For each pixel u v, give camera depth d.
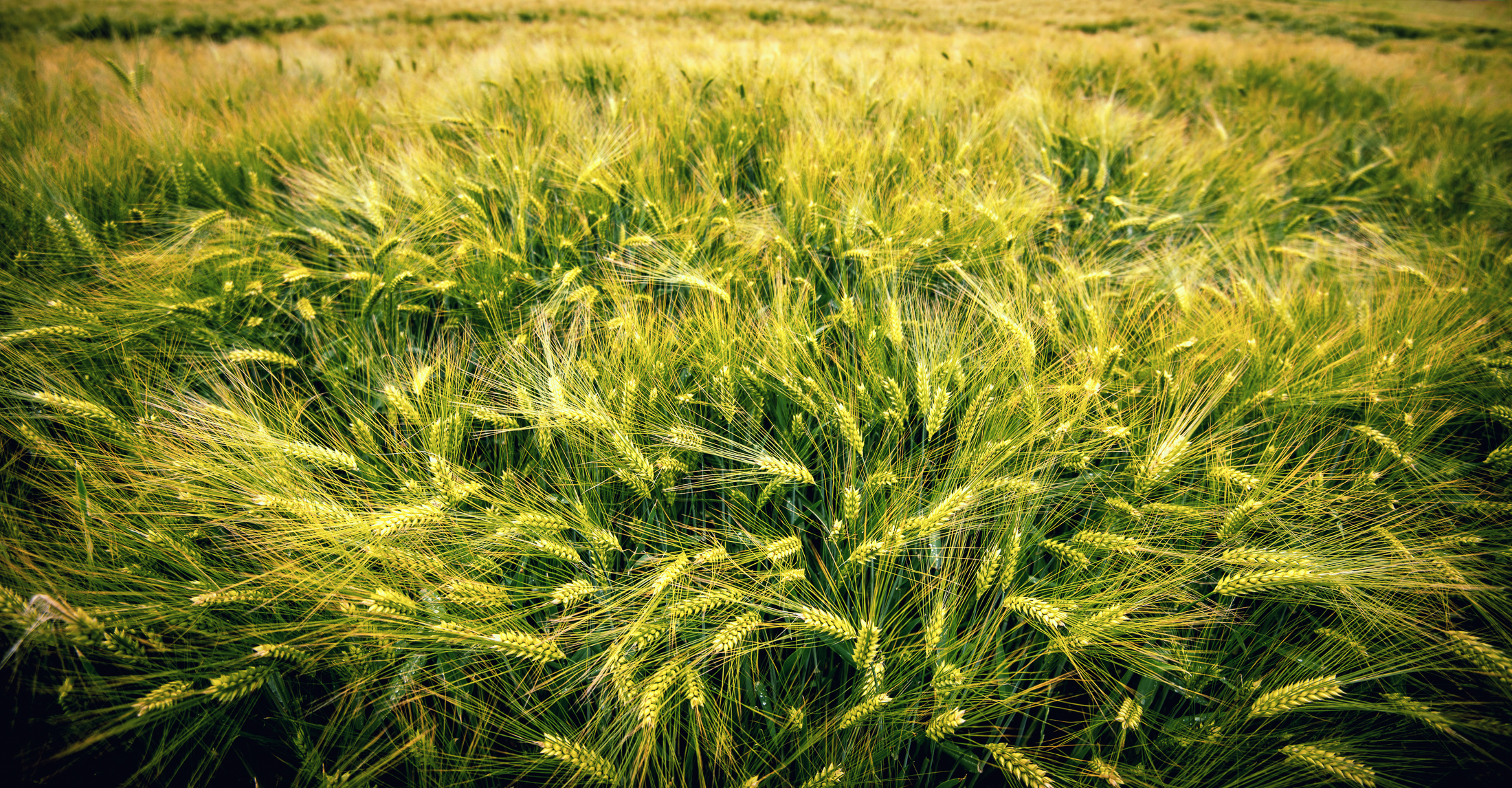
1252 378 1.87
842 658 1.57
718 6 12.34
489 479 1.73
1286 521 1.60
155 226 2.55
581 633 1.45
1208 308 2.11
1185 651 1.42
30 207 2.31
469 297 2.21
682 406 1.79
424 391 1.69
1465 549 1.56
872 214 2.44
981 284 2.23
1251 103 4.57
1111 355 1.82
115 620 1.27
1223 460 1.63
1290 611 1.58
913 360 1.89
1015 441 1.62
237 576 1.40
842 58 4.71
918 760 1.48
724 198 2.50
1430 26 12.46
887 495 1.65
